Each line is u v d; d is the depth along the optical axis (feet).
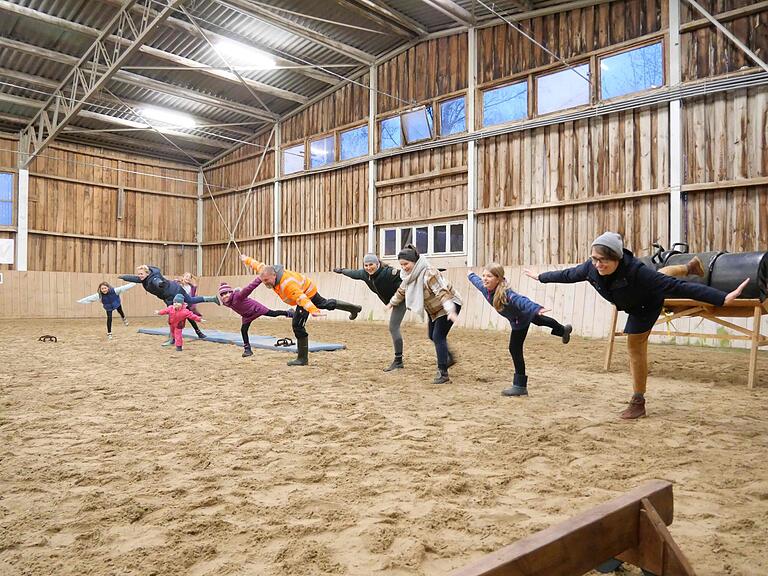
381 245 50.96
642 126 35.65
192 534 7.07
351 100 53.62
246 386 17.81
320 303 22.88
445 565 6.30
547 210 40.11
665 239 34.58
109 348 29.45
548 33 39.88
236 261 66.74
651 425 12.69
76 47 47.19
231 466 9.82
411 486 8.77
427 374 20.48
